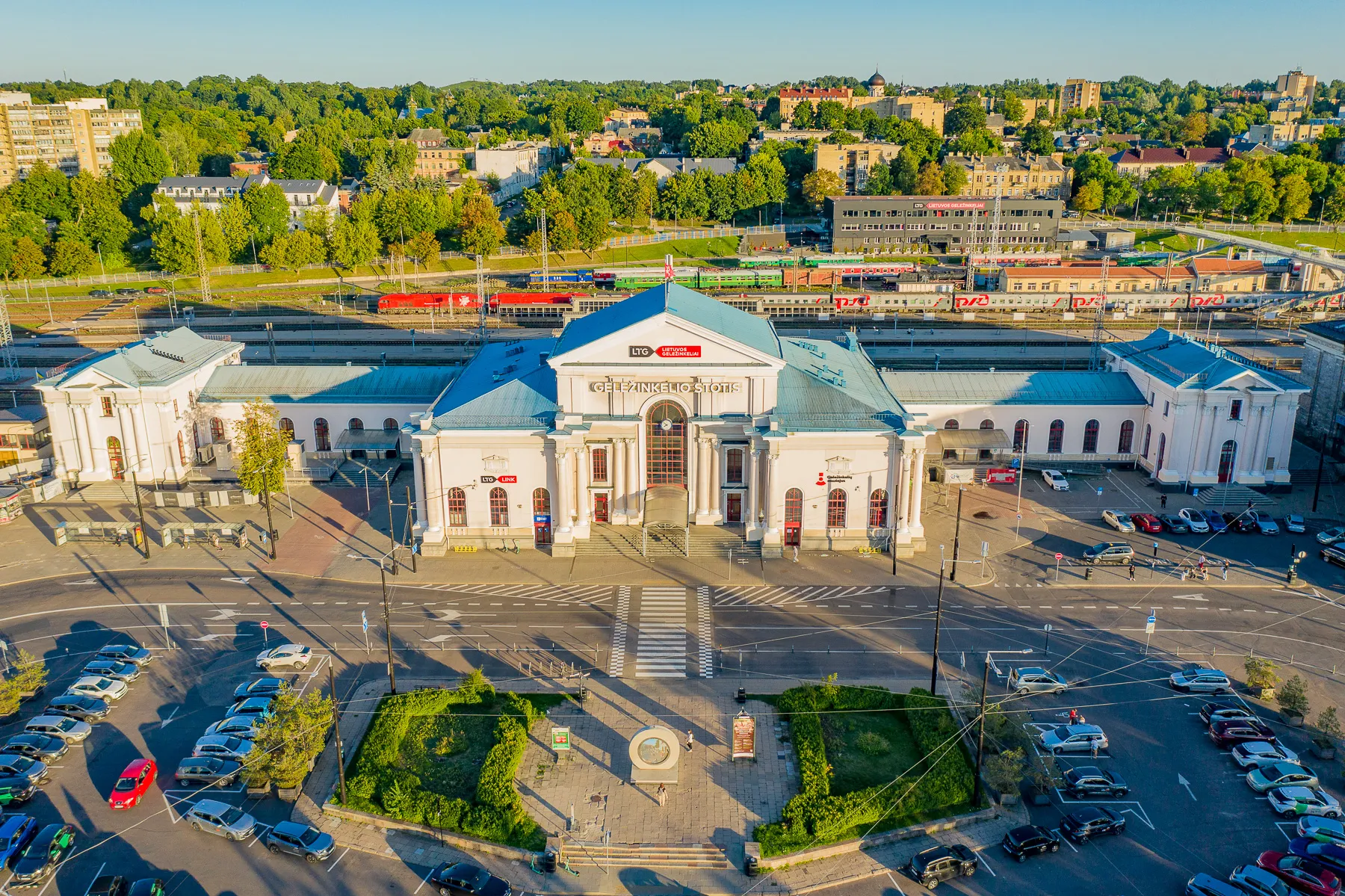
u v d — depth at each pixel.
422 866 60.81
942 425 124.50
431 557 100.81
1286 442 115.56
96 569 98.94
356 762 69.56
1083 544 103.38
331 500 115.31
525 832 62.28
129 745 71.69
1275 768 66.88
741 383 97.56
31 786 66.00
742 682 79.25
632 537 102.19
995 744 68.44
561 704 76.19
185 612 90.31
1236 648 83.88
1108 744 71.50
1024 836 61.03
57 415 117.69
